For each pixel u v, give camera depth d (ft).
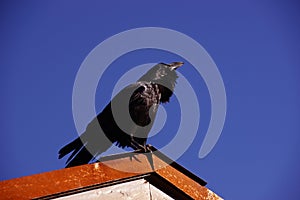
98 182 30.09
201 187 34.68
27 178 28.43
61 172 29.45
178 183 33.24
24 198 27.66
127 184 31.40
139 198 31.35
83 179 29.78
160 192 32.76
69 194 29.27
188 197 33.60
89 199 29.78
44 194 28.27
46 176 28.96
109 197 30.42
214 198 34.96
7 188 27.61
